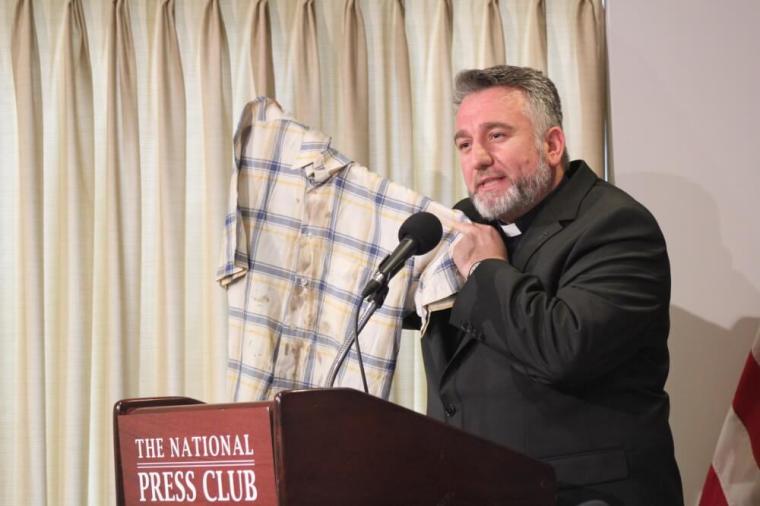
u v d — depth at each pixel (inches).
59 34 207.6
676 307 196.4
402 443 89.4
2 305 204.4
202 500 89.2
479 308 131.8
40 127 203.5
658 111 199.9
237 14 208.4
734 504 176.2
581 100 201.3
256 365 153.4
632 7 202.5
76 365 198.4
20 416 198.2
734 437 179.5
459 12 208.4
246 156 160.1
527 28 206.7
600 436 128.6
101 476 200.4
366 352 148.2
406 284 146.3
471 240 139.2
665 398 136.3
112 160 201.0
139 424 93.6
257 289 155.8
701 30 201.0
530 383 131.0
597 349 124.8
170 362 199.6
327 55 208.2
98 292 204.4
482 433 132.4
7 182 206.5
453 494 92.0
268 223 157.6
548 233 139.9
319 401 85.2
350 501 85.7
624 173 199.2
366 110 203.3
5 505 200.1
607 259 132.6
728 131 198.7
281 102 207.0
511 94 144.6
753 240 196.5
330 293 153.4
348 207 155.3
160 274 202.7
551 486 99.4
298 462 83.7
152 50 207.3
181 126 204.2
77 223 201.0
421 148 207.5
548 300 129.3
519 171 142.1
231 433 87.8
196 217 207.0
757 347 181.0
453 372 138.9
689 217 197.6
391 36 207.6
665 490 130.0
